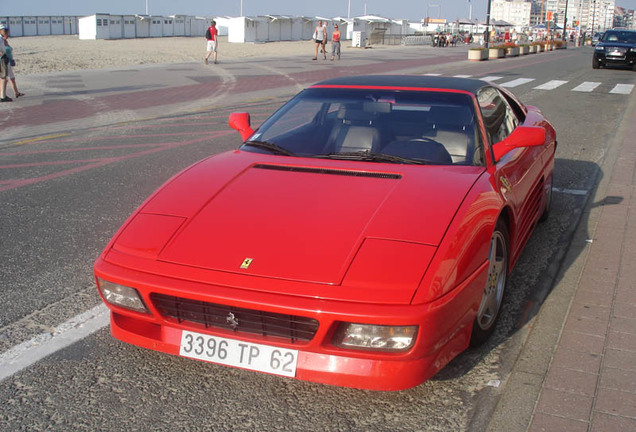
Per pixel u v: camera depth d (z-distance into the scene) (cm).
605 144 853
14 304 346
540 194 439
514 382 262
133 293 249
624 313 327
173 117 1120
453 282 235
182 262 246
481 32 10062
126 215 521
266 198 279
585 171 684
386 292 223
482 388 263
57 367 279
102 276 254
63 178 652
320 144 340
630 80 1945
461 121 339
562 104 1318
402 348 222
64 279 383
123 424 238
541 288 365
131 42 4791
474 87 373
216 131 962
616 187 604
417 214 259
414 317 217
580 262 404
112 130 980
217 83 1747
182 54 3225
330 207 267
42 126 1026
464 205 267
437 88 367
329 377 229
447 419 241
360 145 335
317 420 241
